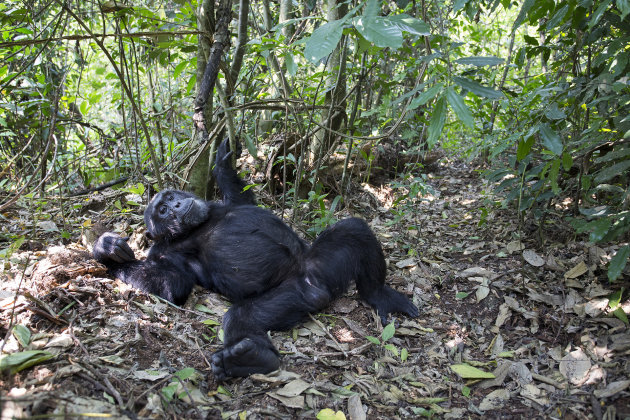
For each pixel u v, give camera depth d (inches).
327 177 121.5
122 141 117.4
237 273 74.2
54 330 59.9
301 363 63.0
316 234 91.4
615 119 71.5
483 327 73.4
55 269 67.9
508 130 89.8
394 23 44.8
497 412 56.6
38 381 49.4
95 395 49.4
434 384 61.1
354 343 68.2
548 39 92.7
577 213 90.6
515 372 62.5
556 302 75.2
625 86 67.6
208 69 75.4
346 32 62.2
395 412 55.9
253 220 77.2
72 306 64.4
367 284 75.2
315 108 98.3
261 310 68.1
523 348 67.6
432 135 47.4
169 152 106.1
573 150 80.1
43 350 54.6
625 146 75.0
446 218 112.0
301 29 112.7
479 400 58.9
